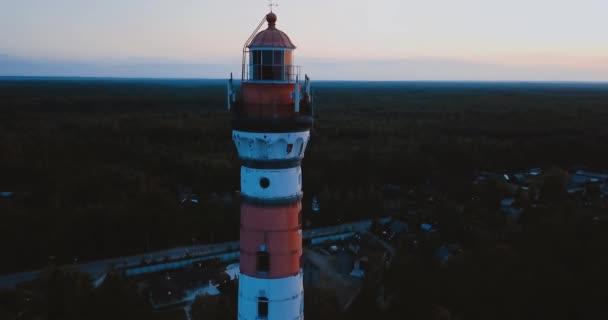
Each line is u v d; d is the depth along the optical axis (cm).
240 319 2219
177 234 8125
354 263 7200
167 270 7125
